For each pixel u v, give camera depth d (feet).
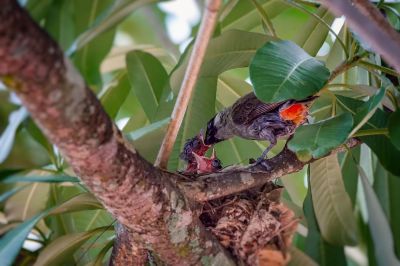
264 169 18.44
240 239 18.44
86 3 18.30
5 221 19.15
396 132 18.25
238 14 18.81
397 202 18.81
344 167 19.02
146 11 19.31
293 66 18.16
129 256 18.30
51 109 17.65
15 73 17.54
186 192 18.24
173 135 18.17
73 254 18.60
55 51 17.57
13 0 17.49
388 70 18.40
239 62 18.57
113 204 18.01
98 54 18.24
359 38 18.34
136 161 17.94
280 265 18.48
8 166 18.80
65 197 19.01
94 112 17.72
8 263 18.16
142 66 18.93
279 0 18.81
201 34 17.89
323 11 18.79
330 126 18.17
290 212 18.53
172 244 18.17
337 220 18.74
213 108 18.76
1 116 18.83
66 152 17.80
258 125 18.89
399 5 18.69
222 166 19.17
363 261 19.47
